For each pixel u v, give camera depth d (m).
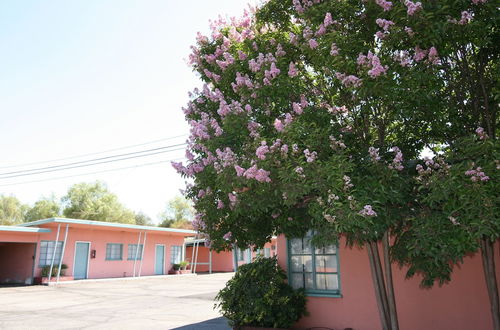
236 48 5.46
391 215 4.22
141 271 24.25
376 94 3.92
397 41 3.95
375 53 4.48
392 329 4.70
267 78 4.61
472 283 6.00
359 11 4.46
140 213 56.31
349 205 3.73
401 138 5.09
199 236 6.07
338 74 4.09
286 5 5.30
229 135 4.92
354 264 6.95
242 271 7.63
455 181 3.63
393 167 4.09
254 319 7.09
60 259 19.48
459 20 3.71
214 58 5.63
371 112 4.72
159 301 12.98
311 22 4.59
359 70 4.04
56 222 18.88
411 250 4.37
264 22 5.57
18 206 48.31
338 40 4.19
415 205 4.43
